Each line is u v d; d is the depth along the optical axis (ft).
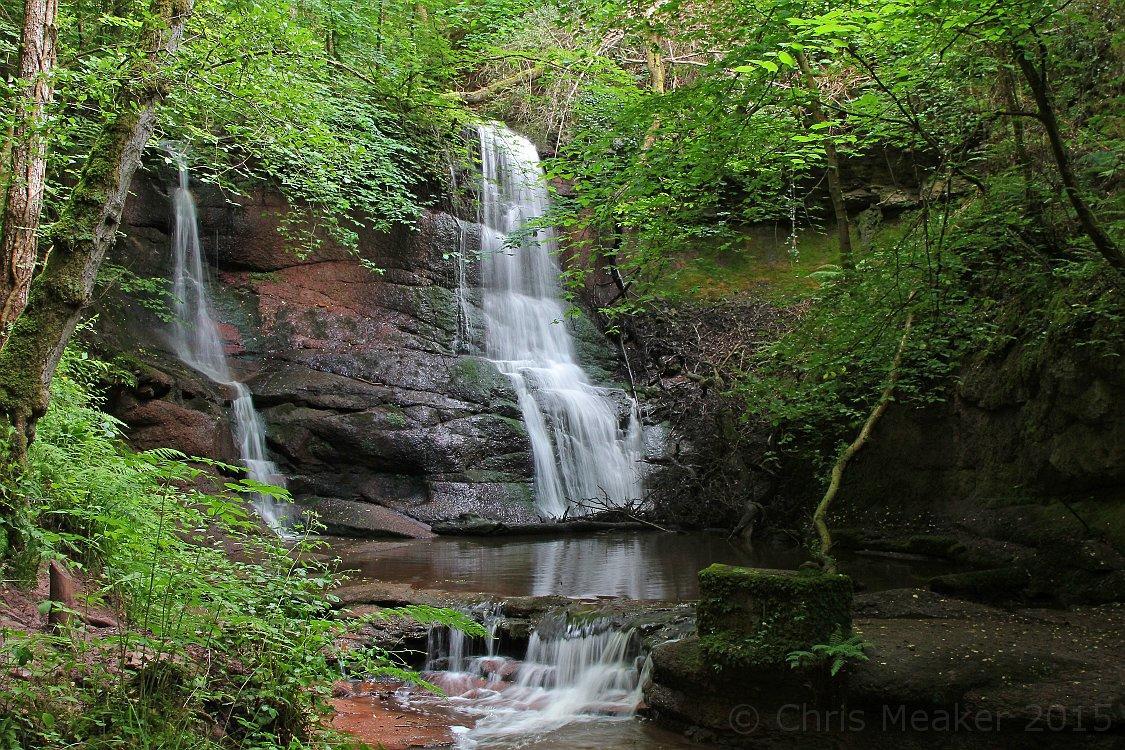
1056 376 32.45
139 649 16.72
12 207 20.94
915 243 27.73
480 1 56.18
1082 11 28.40
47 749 13.14
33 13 21.62
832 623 20.54
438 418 51.62
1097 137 28.48
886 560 36.91
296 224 56.90
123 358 42.42
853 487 43.52
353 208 58.49
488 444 51.88
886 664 20.40
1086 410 31.19
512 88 70.69
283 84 31.63
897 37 23.77
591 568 37.52
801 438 46.73
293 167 51.75
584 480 54.49
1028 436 34.58
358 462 49.67
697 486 50.88
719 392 52.65
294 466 48.91
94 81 21.72
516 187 65.67
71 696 14.08
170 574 16.51
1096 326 30.60
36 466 20.21
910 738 19.27
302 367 52.44
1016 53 22.13
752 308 61.26
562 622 27.22
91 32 29.37
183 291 52.01
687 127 27.37
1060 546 29.99
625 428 57.52
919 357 33.78
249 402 48.88
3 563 18.08
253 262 55.52
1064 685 19.31
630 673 24.76
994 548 33.27
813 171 62.80
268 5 31.24
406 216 59.62
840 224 39.32
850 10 22.65
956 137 33.88
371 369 53.31
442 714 23.98
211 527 34.35
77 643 15.12
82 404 28.19
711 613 21.67
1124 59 29.22
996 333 35.99
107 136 20.10
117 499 20.76
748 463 49.11
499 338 60.49
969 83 32.99
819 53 34.42
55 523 20.44
